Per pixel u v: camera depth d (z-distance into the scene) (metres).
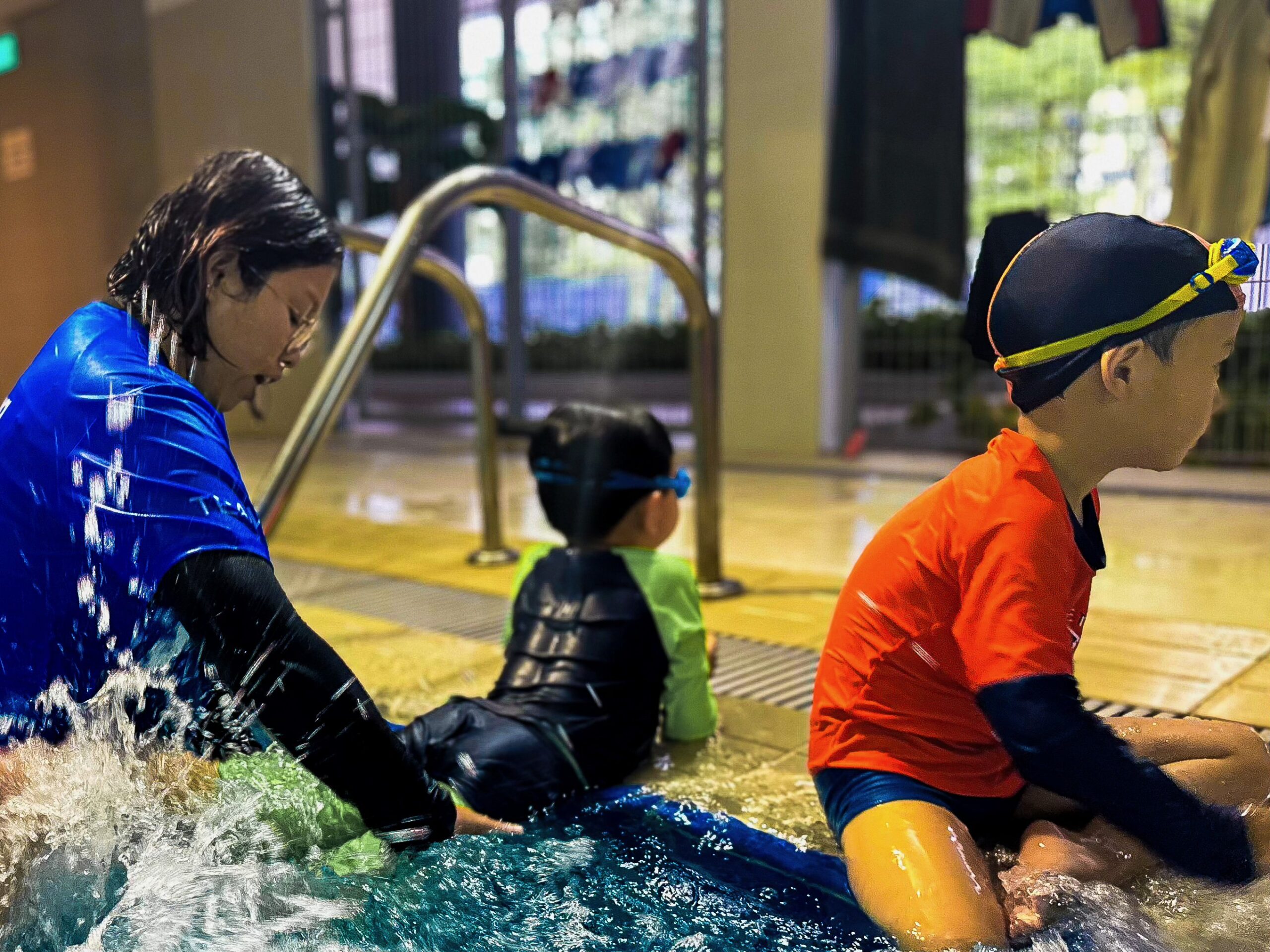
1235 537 3.54
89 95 9.13
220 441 1.00
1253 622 2.39
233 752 1.09
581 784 1.41
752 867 1.16
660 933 1.00
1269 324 5.27
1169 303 0.99
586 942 0.97
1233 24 4.05
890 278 6.25
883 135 5.75
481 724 1.38
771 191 6.20
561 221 2.23
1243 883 1.07
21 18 9.45
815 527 3.87
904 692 1.17
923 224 5.71
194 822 1.04
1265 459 5.30
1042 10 5.28
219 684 0.99
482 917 1.01
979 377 6.42
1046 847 1.11
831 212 5.95
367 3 8.75
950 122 5.55
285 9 8.04
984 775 1.18
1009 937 0.96
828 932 1.00
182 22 8.54
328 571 3.21
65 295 9.66
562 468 1.63
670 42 6.85
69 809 0.98
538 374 10.15
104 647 0.96
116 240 9.20
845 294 6.17
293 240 1.03
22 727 0.99
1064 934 0.96
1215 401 1.04
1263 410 5.31
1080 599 1.12
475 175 2.06
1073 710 1.02
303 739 0.99
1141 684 1.93
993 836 1.23
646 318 9.11
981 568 1.08
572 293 9.48
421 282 10.15
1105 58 5.19
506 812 1.30
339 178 8.32
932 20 5.52
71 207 9.45
